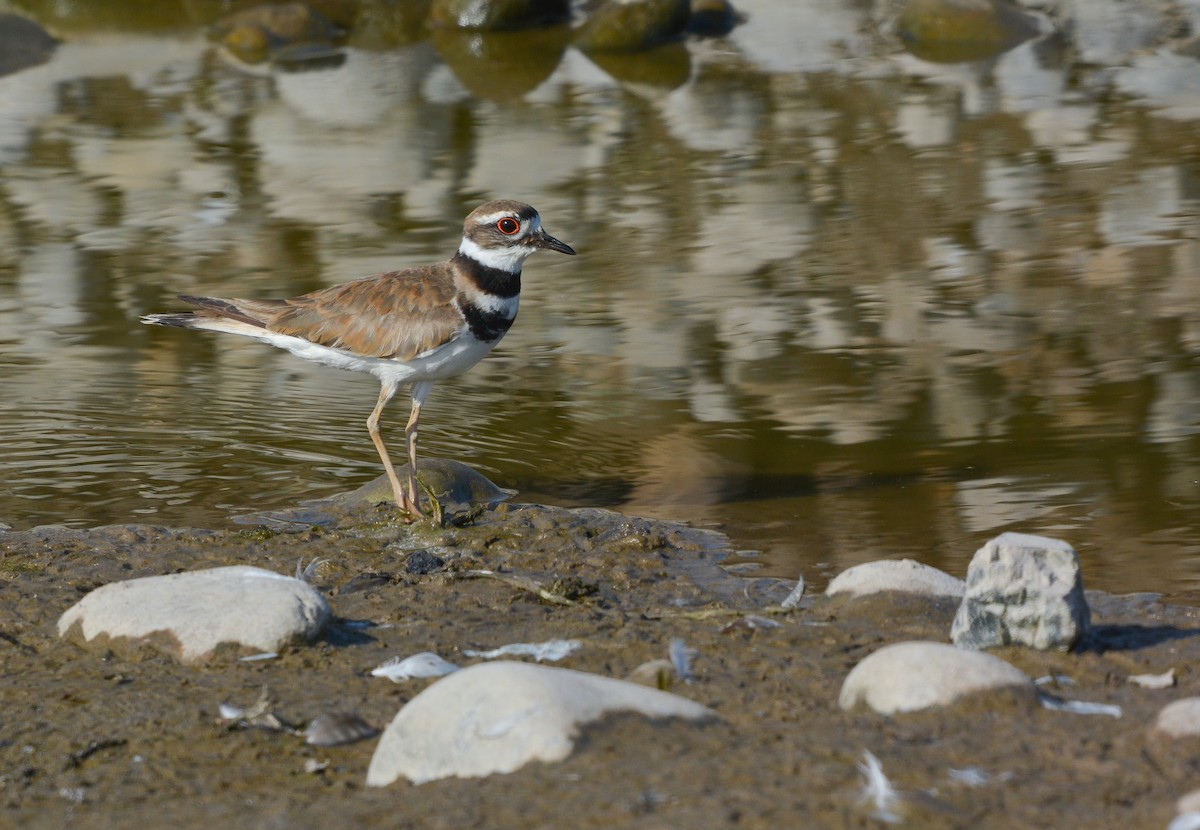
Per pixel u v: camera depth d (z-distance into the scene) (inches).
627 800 234.8
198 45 1133.1
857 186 784.9
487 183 802.2
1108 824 227.3
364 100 976.9
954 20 1107.9
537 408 520.1
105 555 395.2
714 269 665.6
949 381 532.7
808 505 432.1
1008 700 271.6
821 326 593.9
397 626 343.3
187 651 321.1
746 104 960.3
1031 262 660.7
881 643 324.5
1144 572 371.9
